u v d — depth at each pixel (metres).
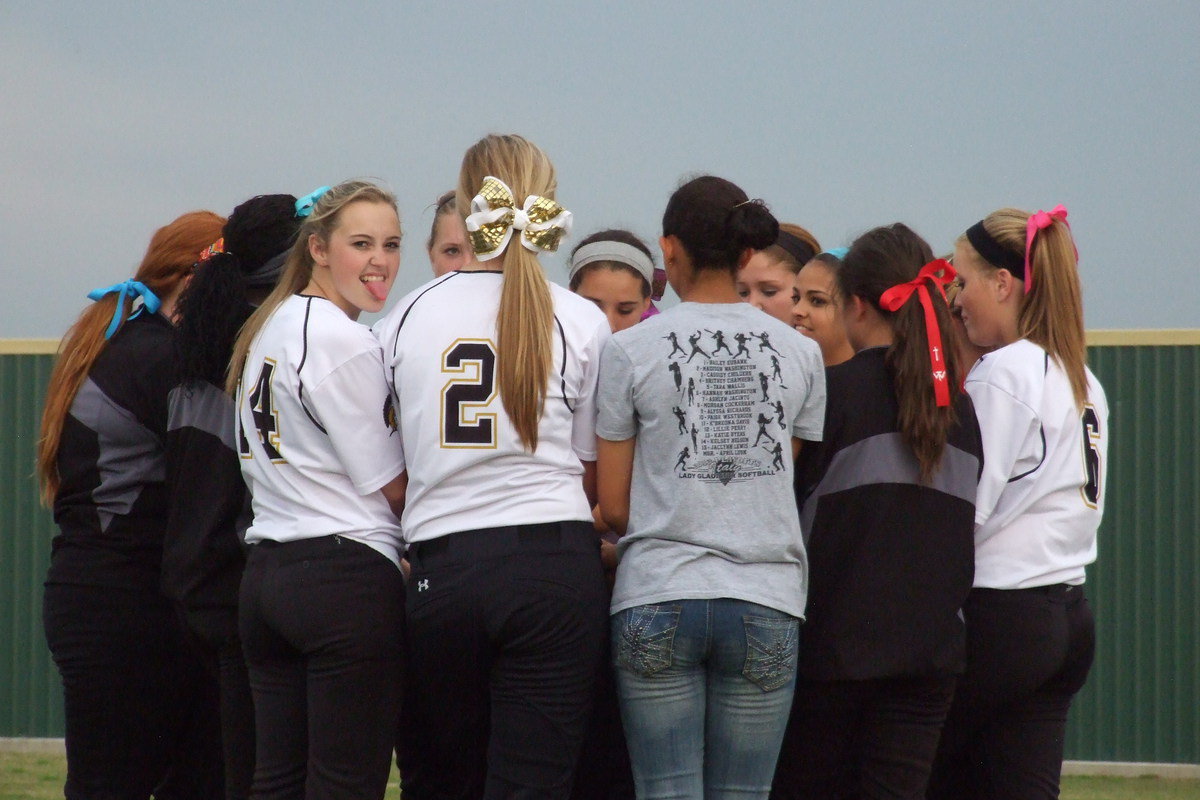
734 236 10.65
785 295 14.27
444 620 10.17
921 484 10.89
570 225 10.86
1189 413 29.50
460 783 11.79
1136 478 29.67
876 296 11.27
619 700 10.64
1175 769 29.03
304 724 10.87
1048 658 11.47
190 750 13.43
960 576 10.96
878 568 10.81
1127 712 29.42
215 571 11.70
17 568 30.91
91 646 12.48
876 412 10.98
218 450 11.71
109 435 12.46
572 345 10.65
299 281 11.45
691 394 10.38
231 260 12.10
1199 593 29.30
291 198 12.40
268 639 10.73
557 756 10.27
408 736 12.31
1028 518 11.59
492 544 10.13
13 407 31.27
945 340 10.98
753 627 10.07
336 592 10.45
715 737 10.43
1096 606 29.69
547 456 10.44
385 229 11.27
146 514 12.62
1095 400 12.27
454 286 10.77
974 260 12.26
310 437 10.66
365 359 10.66
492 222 10.56
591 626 10.27
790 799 11.38
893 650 10.72
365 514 10.73
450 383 10.36
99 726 12.58
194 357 11.73
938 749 12.19
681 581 10.12
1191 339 29.48
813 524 11.02
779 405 10.42
